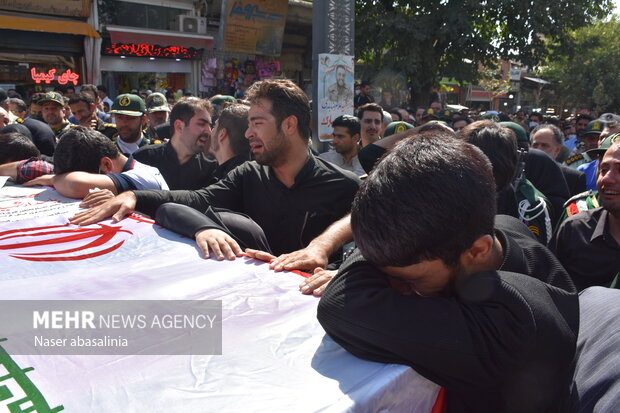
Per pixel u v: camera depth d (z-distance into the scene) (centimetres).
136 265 118
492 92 2566
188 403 68
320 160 201
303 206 189
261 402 69
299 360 80
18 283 106
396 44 1230
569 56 1358
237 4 1082
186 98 281
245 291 105
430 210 74
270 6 1133
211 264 120
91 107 466
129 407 67
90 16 924
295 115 179
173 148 281
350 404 68
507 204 213
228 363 78
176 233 144
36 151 226
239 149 253
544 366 83
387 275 91
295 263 123
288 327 91
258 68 1223
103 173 197
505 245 99
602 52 2595
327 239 145
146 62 1047
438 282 84
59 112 468
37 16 862
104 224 152
